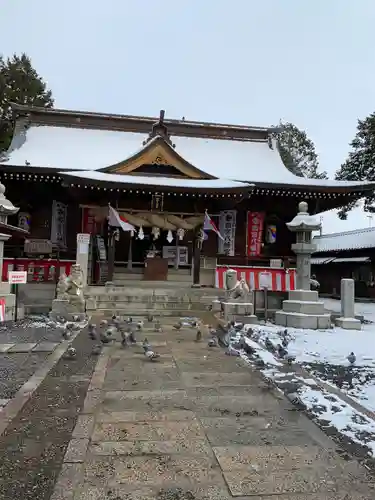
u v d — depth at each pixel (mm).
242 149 29500
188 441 4969
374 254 34156
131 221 19672
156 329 12273
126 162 20328
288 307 14562
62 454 4551
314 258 43250
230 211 23875
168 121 29484
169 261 23953
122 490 3867
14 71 39125
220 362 8773
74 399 6305
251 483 4051
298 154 50500
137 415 5754
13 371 7789
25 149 25875
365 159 33000
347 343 11352
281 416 5844
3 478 4047
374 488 4012
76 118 28703
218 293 17203
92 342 10398
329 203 25047
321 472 4297
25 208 22609
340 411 6055
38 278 20094
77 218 22922
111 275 18688
